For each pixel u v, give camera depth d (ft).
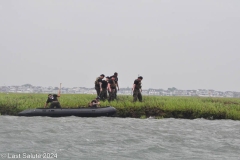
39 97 519.60
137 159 196.03
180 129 300.40
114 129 286.46
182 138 254.88
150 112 402.52
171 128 304.91
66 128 284.00
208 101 497.05
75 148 214.28
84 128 286.66
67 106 419.74
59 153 202.08
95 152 207.00
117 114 398.01
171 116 399.85
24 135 247.91
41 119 341.00
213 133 283.38
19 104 416.67
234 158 203.21
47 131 267.18
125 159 195.11
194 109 403.13
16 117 354.95
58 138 240.94
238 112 401.49
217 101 505.66
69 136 249.14
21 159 189.37
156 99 488.44
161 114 399.65
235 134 281.54
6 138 235.61
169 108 404.98
